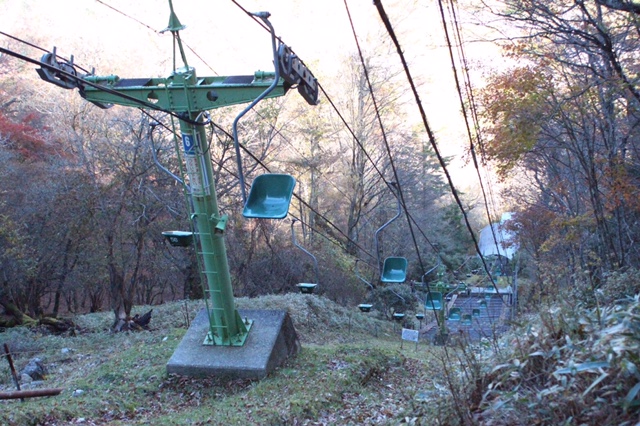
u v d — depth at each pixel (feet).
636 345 11.57
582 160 62.75
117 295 66.08
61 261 77.46
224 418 27.22
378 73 112.57
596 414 11.44
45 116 92.12
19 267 70.69
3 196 71.41
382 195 123.44
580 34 45.91
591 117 63.57
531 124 56.65
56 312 91.25
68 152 76.95
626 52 51.37
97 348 53.62
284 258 102.06
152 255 75.61
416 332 60.70
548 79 54.90
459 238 168.45
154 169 68.64
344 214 128.98
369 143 119.03
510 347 17.67
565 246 90.12
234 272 96.22
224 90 30.89
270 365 35.63
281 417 27.35
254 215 24.41
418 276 139.44
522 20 47.55
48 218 71.82
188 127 32.17
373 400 31.48
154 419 27.89
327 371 35.86
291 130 109.09
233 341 36.58
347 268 108.27
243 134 90.12
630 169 65.41
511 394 13.43
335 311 84.23
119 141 69.92
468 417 13.96
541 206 93.20
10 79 100.12
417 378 36.68
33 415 26.32
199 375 35.09
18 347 53.72
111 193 67.00
